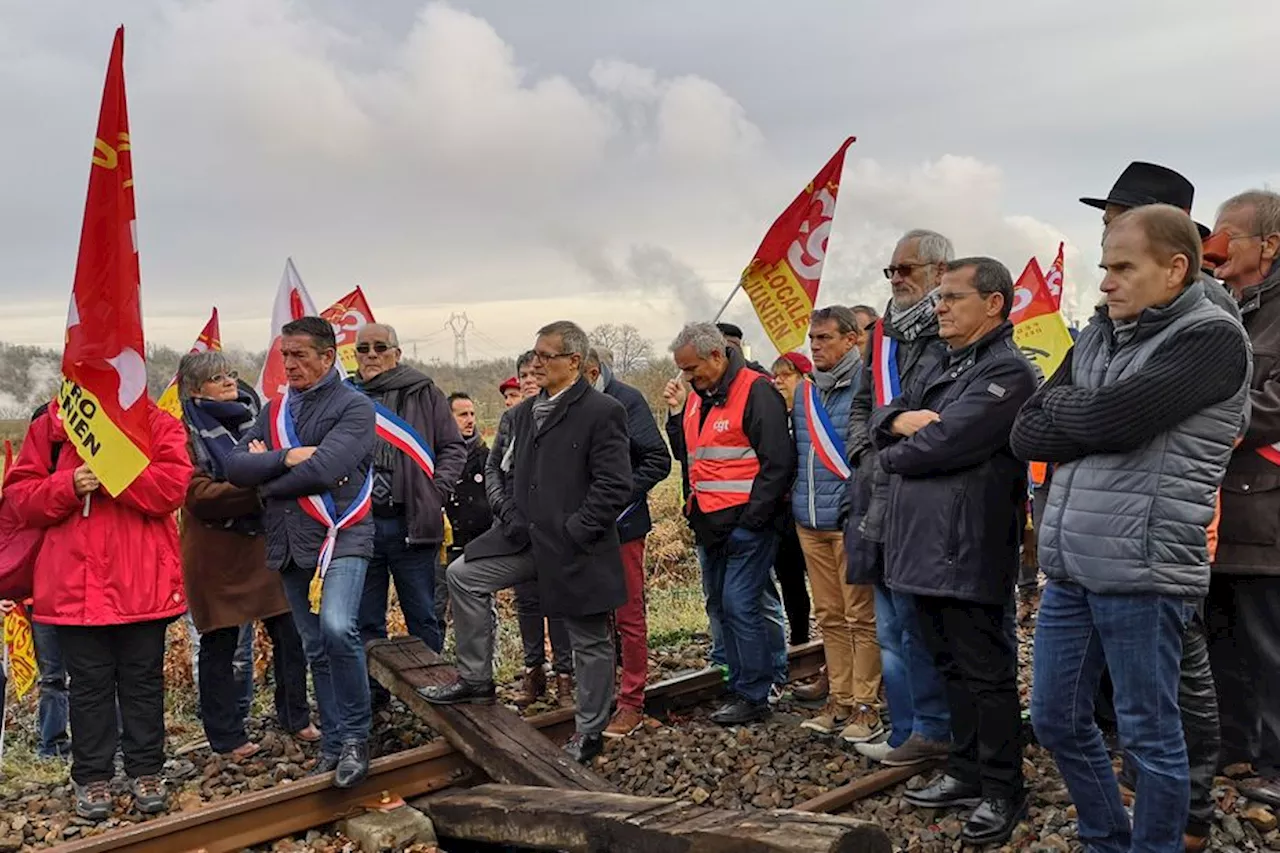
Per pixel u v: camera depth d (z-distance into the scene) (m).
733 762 5.60
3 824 5.03
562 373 5.47
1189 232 3.43
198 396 5.87
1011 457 4.31
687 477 7.00
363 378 6.45
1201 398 3.36
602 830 4.04
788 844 3.39
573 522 5.39
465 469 7.29
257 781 5.56
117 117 4.59
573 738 5.72
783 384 7.23
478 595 5.57
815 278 6.72
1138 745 3.57
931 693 5.06
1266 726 4.52
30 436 5.13
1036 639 3.87
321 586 5.11
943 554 4.32
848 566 5.24
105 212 4.65
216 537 5.77
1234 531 4.40
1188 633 4.07
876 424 4.59
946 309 4.41
